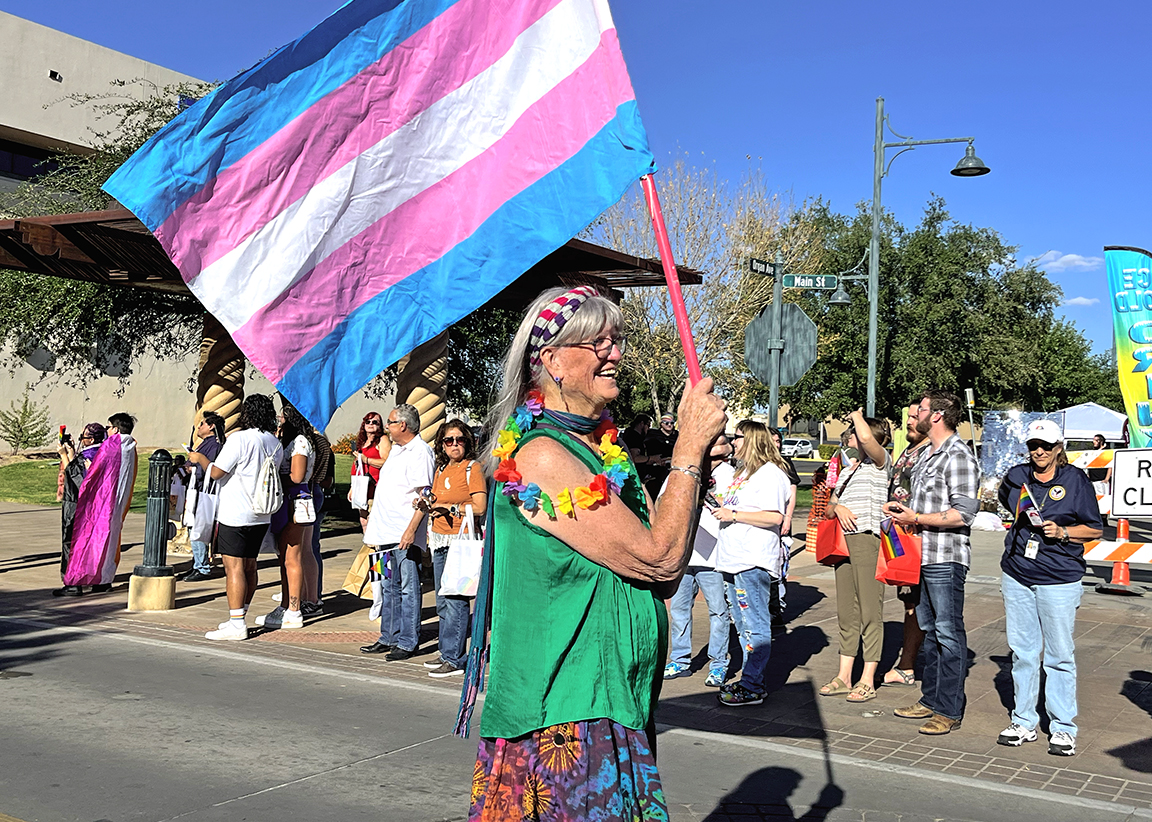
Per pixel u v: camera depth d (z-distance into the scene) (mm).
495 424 2498
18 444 28844
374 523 8117
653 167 3064
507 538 2334
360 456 10438
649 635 2334
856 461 7199
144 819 4508
